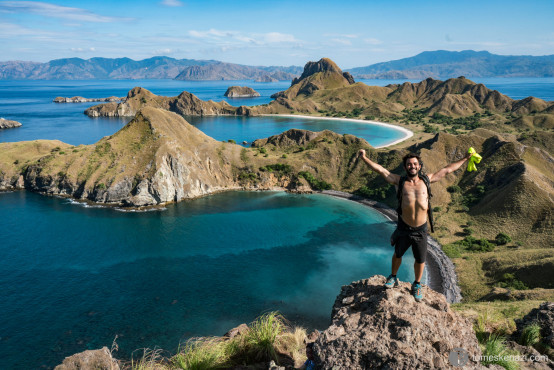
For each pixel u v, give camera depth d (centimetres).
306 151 15788
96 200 11912
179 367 1023
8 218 10444
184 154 13388
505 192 9975
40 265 7675
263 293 6681
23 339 5294
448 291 6762
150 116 14338
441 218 10181
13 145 15288
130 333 5456
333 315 884
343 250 8662
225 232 9756
